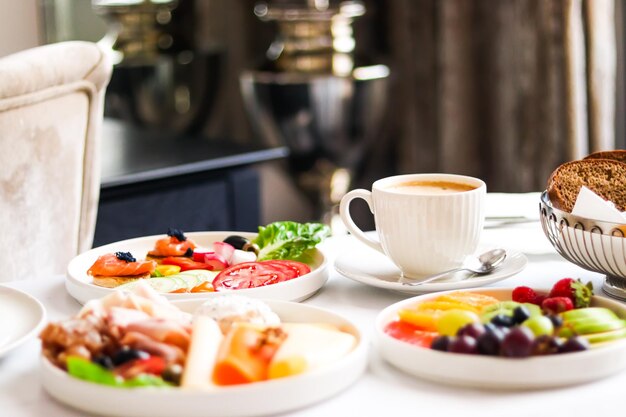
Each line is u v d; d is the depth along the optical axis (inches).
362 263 50.6
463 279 48.5
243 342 39.9
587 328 41.1
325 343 40.7
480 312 42.9
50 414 39.5
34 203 61.8
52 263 64.3
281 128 108.7
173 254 50.6
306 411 39.1
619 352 40.2
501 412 38.9
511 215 55.1
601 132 93.4
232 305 42.5
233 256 50.4
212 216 83.4
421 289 46.9
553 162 96.6
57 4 110.7
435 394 40.0
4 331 44.2
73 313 46.9
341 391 40.1
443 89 109.3
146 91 117.1
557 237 47.3
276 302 43.9
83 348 40.0
